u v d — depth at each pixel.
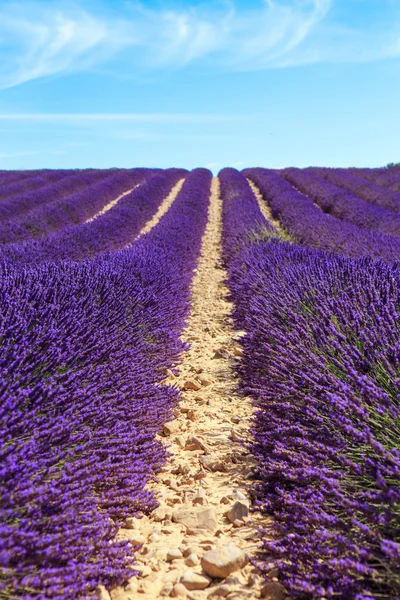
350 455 2.16
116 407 2.82
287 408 2.82
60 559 1.68
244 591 1.81
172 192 25.88
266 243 8.60
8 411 1.91
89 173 30.17
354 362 2.69
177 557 2.03
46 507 1.77
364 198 21.41
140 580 1.89
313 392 2.70
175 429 3.35
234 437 2.96
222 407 3.75
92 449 2.32
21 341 2.47
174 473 2.80
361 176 29.38
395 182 24.22
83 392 2.44
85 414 2.36
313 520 1.93
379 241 9.05
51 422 2.05
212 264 11.05
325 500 2.03
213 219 18.72
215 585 1.88
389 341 2.78
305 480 2.23
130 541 2.03
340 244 9.34
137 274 5.55
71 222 16.12
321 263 5.35
